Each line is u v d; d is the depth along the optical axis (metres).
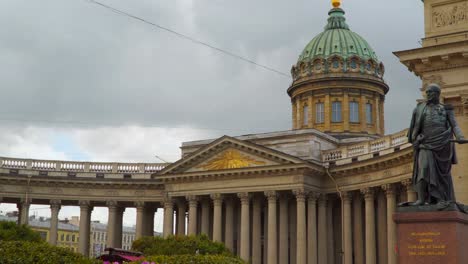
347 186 64.19
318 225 66.56
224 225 72.62
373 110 86.69
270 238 65.00
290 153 69.00
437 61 41.50
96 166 77.25
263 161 66.56
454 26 41.66
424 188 21.69
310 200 65.50
